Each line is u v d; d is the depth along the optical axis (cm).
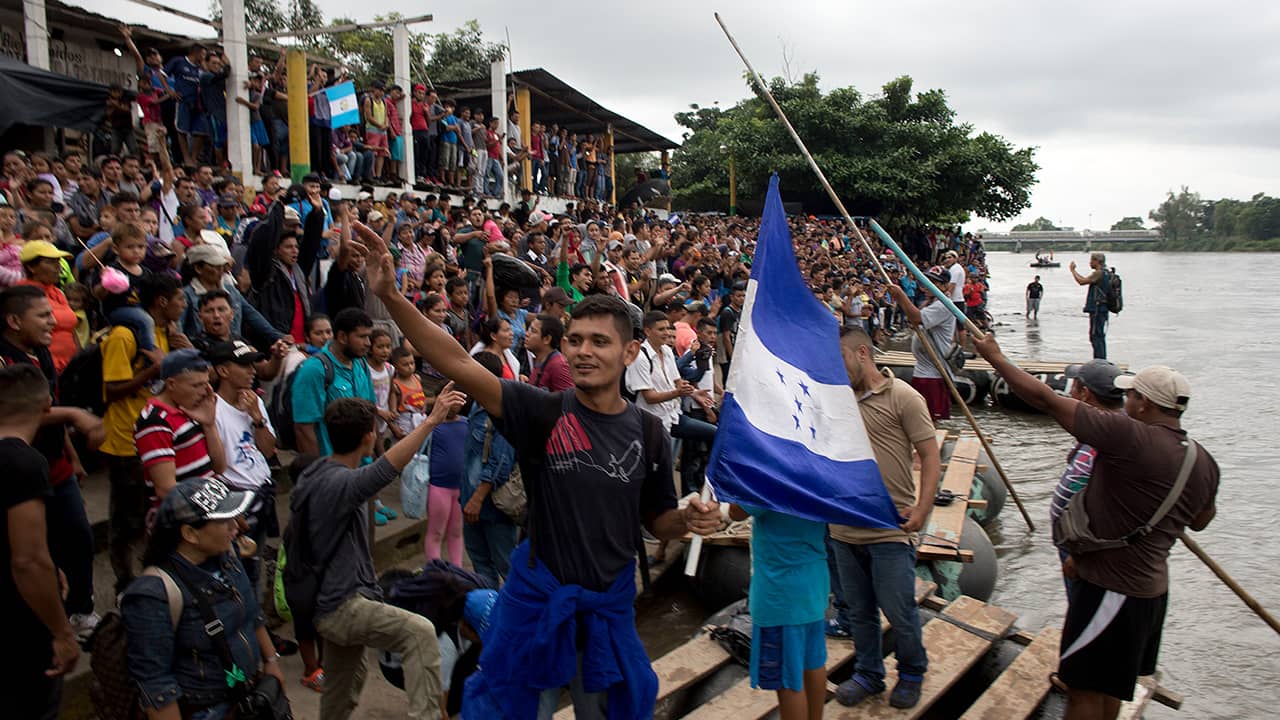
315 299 702
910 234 3509
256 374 586
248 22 2148
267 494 470
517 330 796
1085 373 483
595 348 263
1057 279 8688
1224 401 1551
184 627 297
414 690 366
